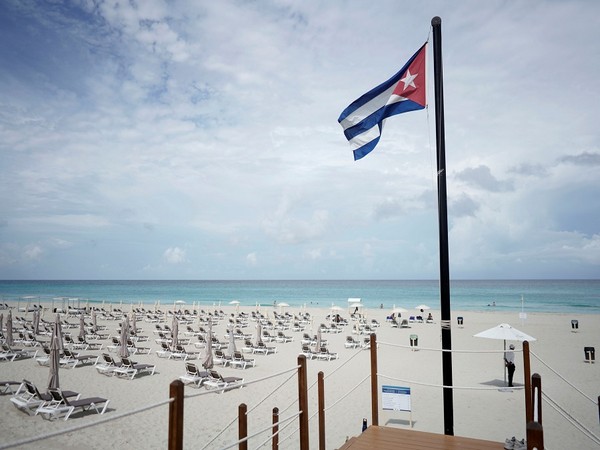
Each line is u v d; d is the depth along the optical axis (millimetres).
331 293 95000
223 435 10172
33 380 15375
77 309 43812
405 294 88812
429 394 13945
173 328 20641
